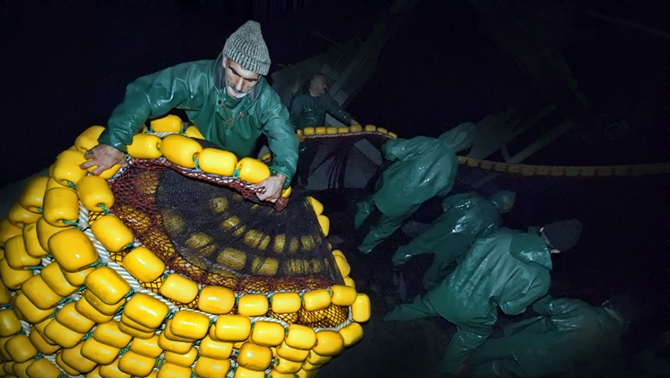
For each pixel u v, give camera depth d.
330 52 7.07
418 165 4.44
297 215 3.16
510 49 6.98
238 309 2.62
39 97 4.66
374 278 4.93
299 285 2.88
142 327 2.50
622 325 4.11
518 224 5.86
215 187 2.87
